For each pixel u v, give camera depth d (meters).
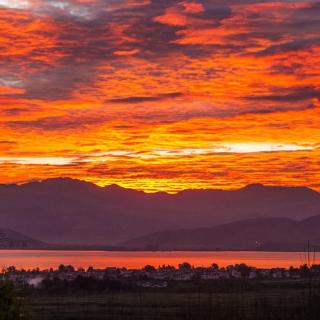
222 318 140.12
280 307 151.75
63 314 146.75
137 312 152.62
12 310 43.56
